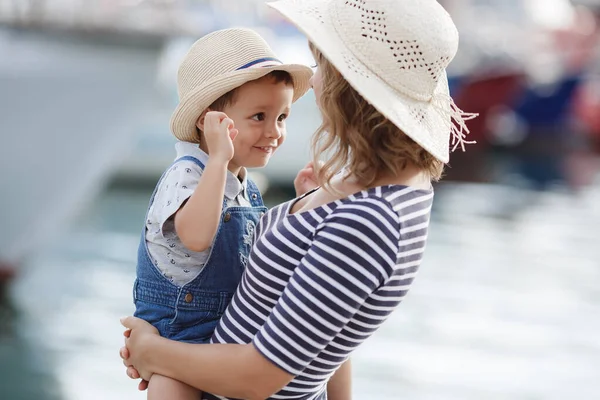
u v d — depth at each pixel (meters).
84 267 10.16
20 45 7.67
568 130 24.03
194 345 2.29
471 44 22.92
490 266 10.84
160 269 2.46
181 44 8.43
